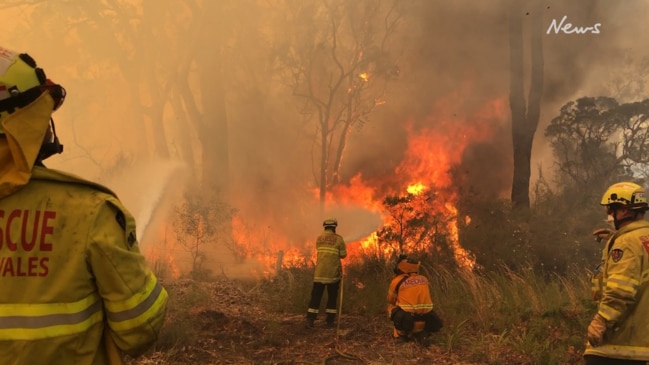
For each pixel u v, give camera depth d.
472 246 9.55
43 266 1.25
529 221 10.12
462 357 5.36
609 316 2.91
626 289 2.88
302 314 7.68
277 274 10.23
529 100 12.16
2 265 1.23
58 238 1.27
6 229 1.25
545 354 4.97
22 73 1.28
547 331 5.53
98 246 1.27
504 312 6.31
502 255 9.27
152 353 4.95
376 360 5.33
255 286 9.79
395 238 9.75
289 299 8.25
